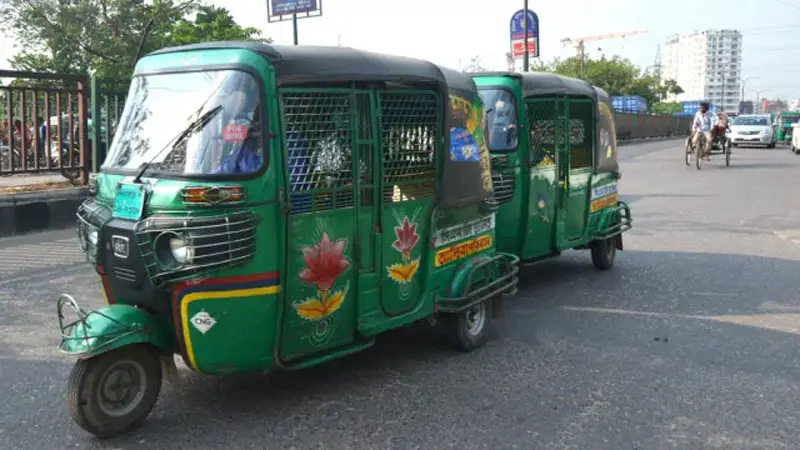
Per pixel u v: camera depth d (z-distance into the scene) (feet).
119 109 40.50
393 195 15.56
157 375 13.56
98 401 12.71
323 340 14.52
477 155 18.10
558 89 24.40
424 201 16.40
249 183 12.71
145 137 13.70
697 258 29.96
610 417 14.19
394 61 15.48
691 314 21.59
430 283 16.85
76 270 26.50
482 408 14.57
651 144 134.92
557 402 14.90
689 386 15.83
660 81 258.37
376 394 15.26
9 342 18.58
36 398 15.07
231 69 13.17
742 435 13.43
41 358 17.47
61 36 70.08
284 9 89.56
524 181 22.89
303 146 13.71
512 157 22.56
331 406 14.61
